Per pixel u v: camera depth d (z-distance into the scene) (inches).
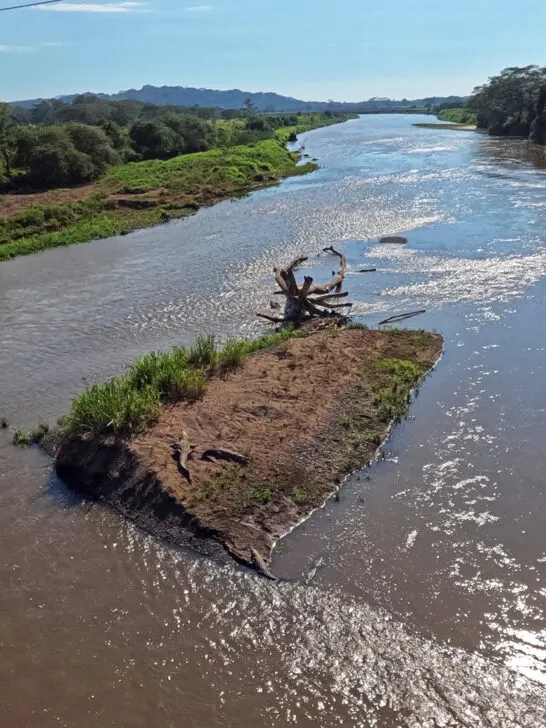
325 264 979.9
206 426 478.9
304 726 275.3
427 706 281.6
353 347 637.9
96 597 352.2
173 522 398.3
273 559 370.3
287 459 448.8
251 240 1169.4
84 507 427.8
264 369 581.6
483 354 625.9
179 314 801.6
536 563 358.3
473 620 323.0
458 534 383.9
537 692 285.4
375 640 315.0
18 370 661.3
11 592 359.3
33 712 289.3
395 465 456.4
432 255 984.9
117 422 462.6
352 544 379.6
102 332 757.9
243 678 299.3
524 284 823.1
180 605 343.3
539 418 502.9
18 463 486.6
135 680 301.4
